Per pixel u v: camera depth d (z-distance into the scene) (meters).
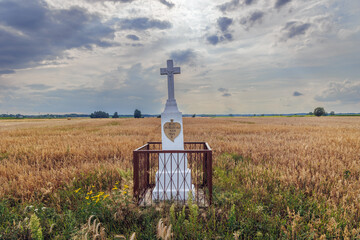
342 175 6.24
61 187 5.84
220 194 5.29
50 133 22.08
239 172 7.07
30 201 4.98
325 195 4.96
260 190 5.37
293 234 3.42
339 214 4.08
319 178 5.99
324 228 3.68
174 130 5.99
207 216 4.41
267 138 15.49
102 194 4.83
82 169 7.28
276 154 9.53
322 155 8.89
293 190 5.35
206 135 18.16
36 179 6.09
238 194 5.10
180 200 5.24
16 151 10.91
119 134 20.52
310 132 19.81
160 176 5.80
